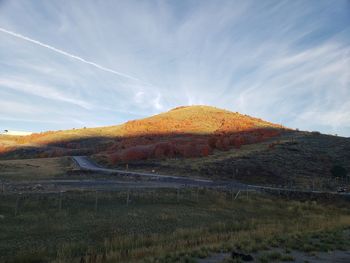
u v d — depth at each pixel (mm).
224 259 14289
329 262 14320
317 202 46312
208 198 40969
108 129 171375
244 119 160500
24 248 19047
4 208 28516
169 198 38219
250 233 22016
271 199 45594
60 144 144000
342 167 64438
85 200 33188
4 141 162875
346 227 25297
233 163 69562
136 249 17594
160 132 136125
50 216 27172
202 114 171625
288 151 80812
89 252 18359
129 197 36219
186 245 18734
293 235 20422
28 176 54156
